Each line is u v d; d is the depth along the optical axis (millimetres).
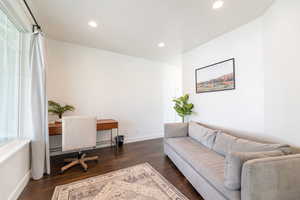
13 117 1841
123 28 2303
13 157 1510
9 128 1769
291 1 1443
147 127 4133
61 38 2711
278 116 1642
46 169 2064
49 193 1644
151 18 2012
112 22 2121
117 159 2625
